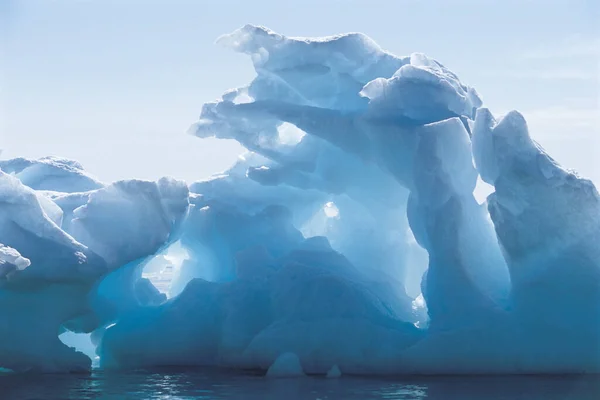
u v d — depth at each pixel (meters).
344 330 31.77
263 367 32.12
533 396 25.02
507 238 31.77
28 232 30.66
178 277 40.03
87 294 31.70
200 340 34.62
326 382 28.53
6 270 28.11
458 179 33.59
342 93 37.31
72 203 34.97
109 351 33.97
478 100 37.78
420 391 26.09
